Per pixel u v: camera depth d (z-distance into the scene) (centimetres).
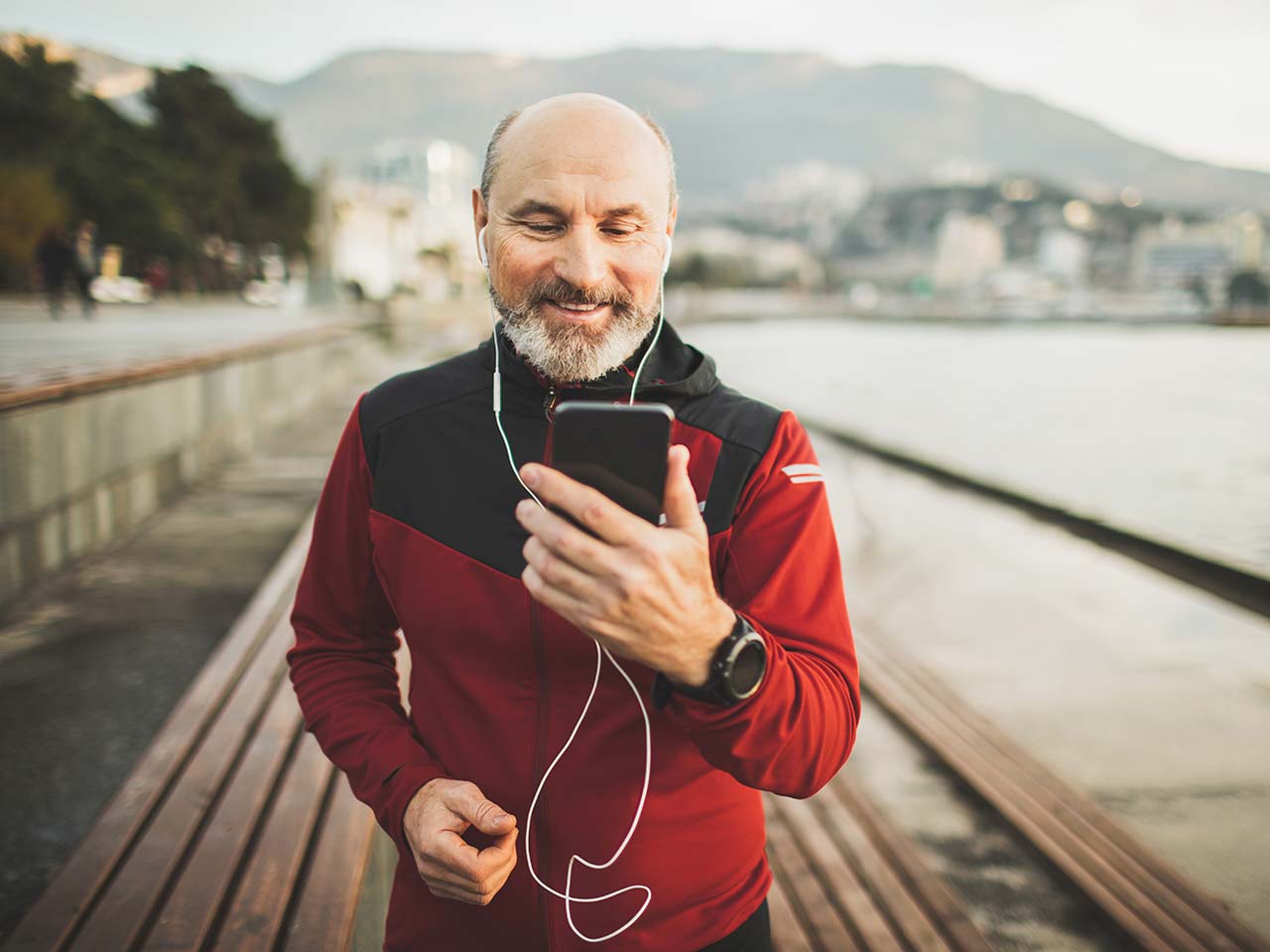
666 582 64
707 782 97
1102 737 329
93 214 3219
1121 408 1716
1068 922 221
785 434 100
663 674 76
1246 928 212
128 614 423
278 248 5225
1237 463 1105
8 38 2841
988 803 268
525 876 96
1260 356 3284
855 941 191
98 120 3559
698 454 98
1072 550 600
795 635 90
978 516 711
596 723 94
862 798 258
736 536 95
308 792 220
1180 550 542
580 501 63
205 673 304
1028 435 1362
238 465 807
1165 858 251
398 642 120
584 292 90
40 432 440
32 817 255
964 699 363
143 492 606
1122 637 436
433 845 85
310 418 1137
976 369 2761
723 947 99
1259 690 371
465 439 101
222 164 4306
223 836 199
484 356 105
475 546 97
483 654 97
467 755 97
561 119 90
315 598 113
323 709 106
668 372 103
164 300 3319
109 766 285
